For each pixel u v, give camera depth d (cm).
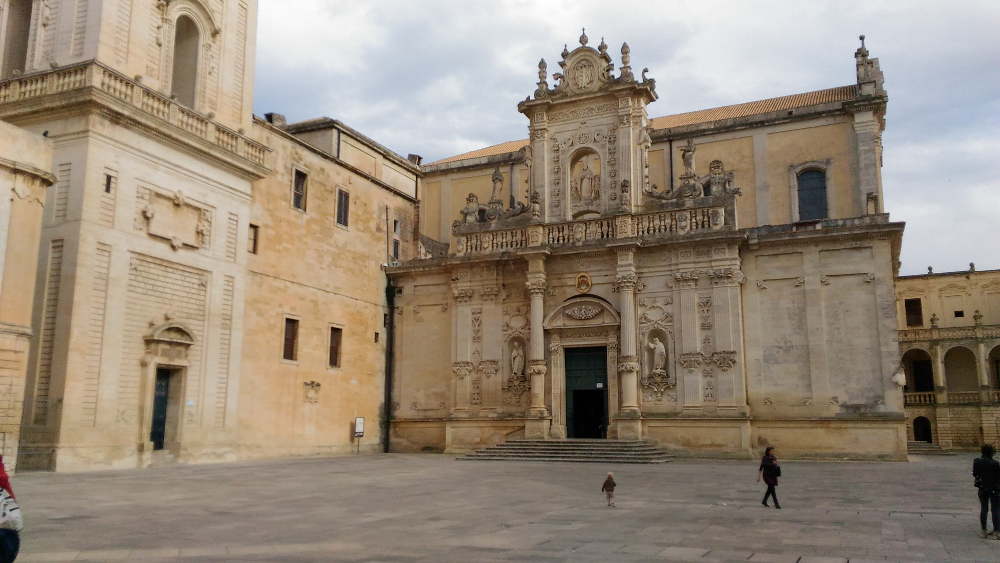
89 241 2708
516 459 3503
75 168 2731
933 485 2288
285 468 2914
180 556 1123
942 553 1180
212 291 3253
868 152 4041
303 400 3762
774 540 1292
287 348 3716
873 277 3497
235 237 3400
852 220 3641
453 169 5097
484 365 4081
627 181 3872
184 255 3125
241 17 3581
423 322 4388
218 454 3228
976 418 5619
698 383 3619
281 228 3706
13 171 2405
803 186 4206
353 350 4162
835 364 3494
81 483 2200
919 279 6284
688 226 3753
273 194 3672
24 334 2416
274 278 3634
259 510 1672
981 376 5659
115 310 2795
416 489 2161
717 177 3806
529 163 4191
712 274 3669
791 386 3544
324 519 1538
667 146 4522
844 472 2794
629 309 3738
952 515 1616
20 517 847
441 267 4316
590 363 3891
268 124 3653
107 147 2803
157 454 2959
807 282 3588
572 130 4122
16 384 2388
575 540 1291
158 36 3105
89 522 1457
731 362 3572
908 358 6078
